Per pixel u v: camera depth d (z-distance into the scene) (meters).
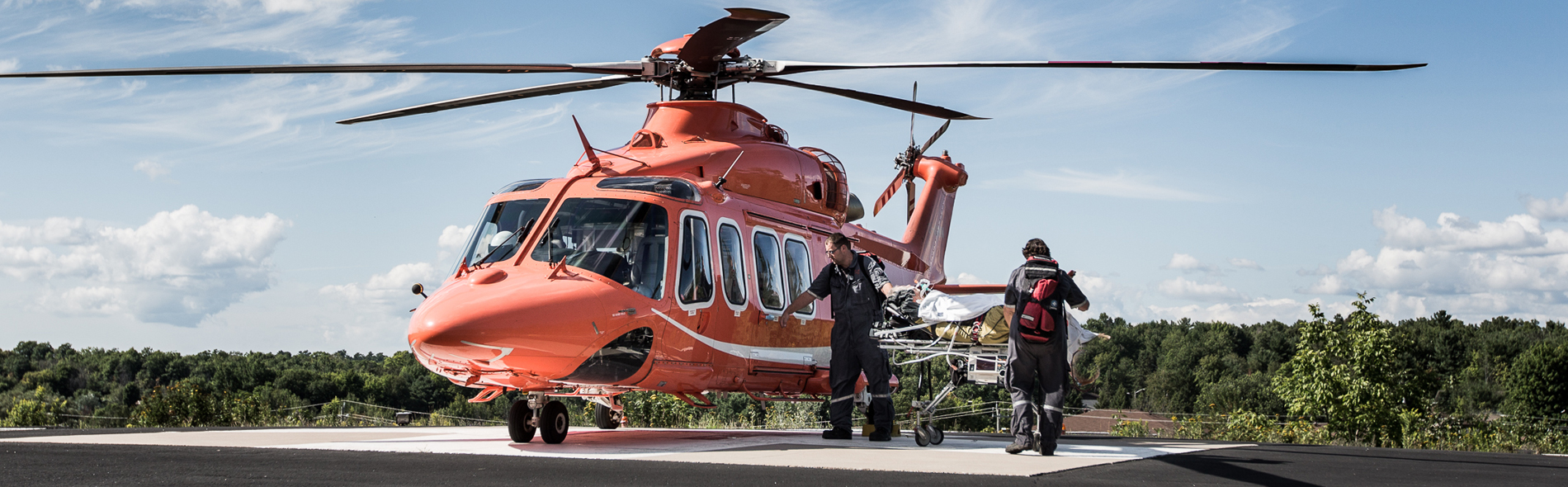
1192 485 4.19
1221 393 74.75
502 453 5.62
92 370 85.38
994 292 12.19
